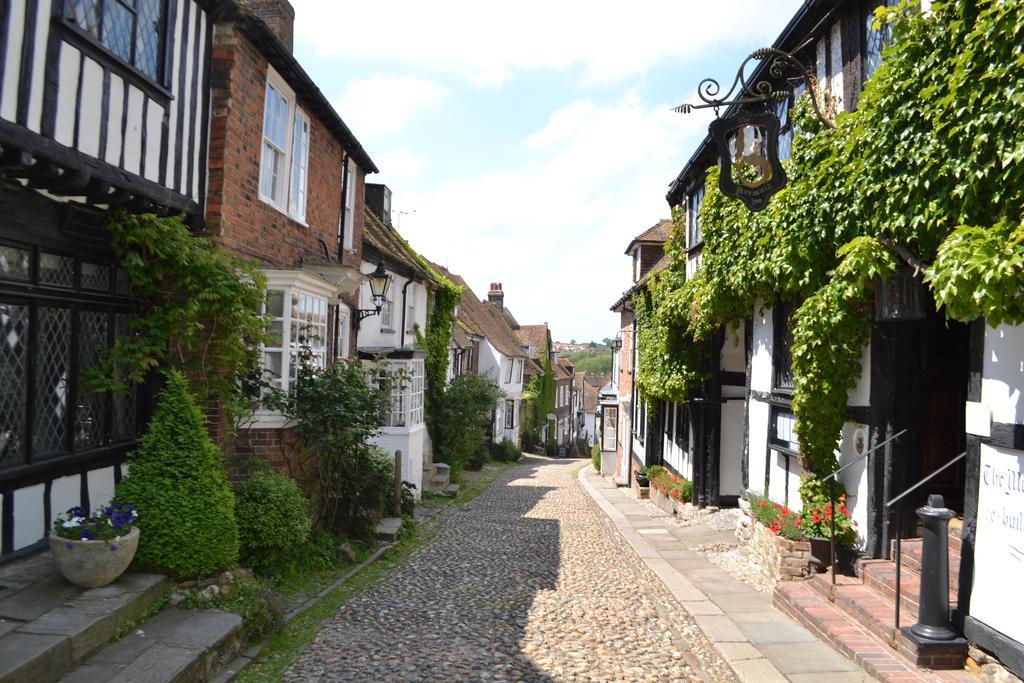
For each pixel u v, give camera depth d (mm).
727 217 10180
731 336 13680
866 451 7336
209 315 6758
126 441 6668
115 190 5699
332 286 9766
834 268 7508
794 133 9031
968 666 5207
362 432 9250
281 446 8312
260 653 5469
